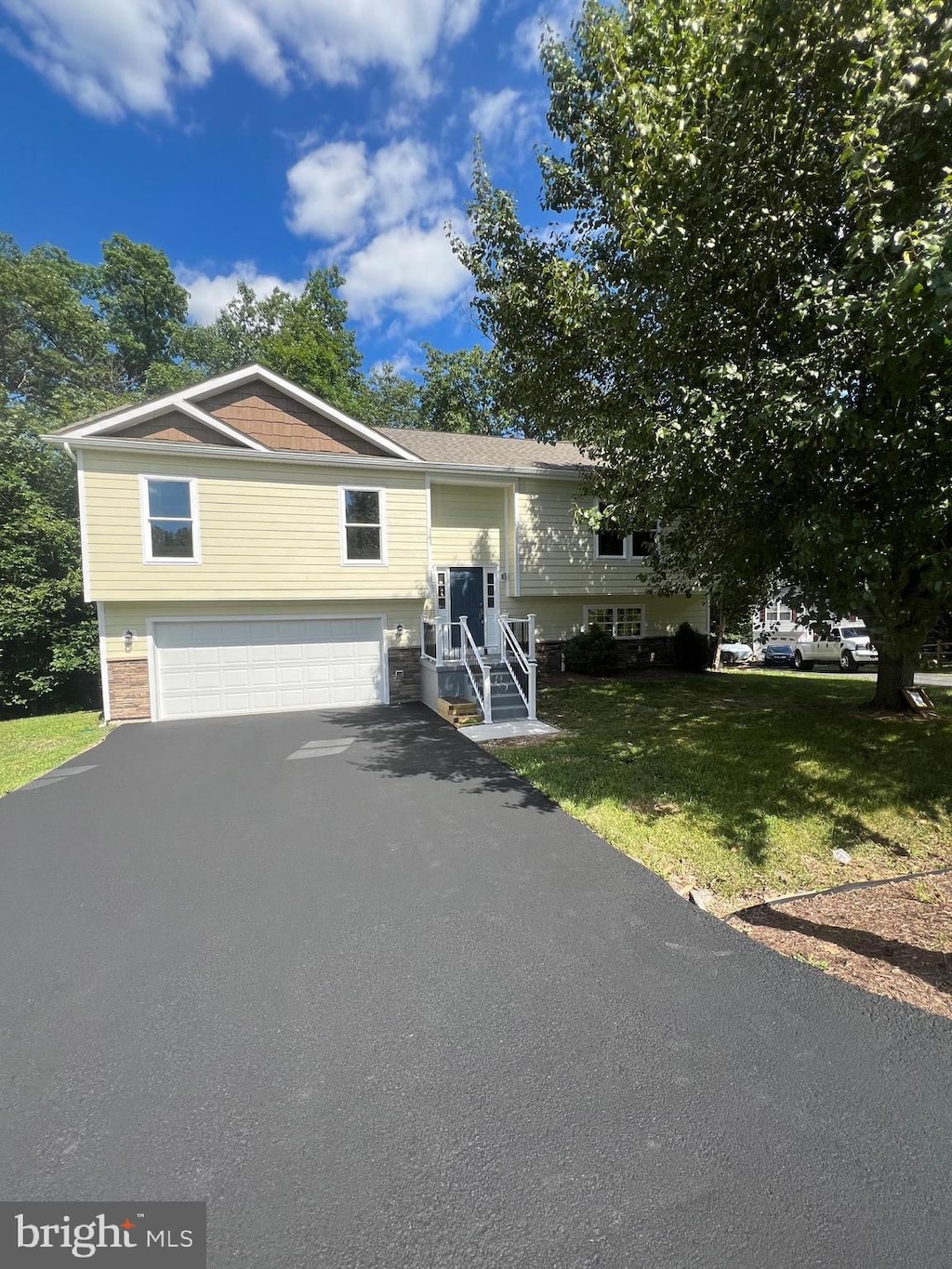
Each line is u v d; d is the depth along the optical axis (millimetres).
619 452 7629
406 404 29828
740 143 4367
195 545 10125
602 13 5863
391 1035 2502
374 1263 1594
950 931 3285
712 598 15242
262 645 10750
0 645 13414
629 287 5504
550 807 5355
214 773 6664
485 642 13422
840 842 4500
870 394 4297
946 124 3477
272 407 10742
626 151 5098
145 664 10117
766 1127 2002
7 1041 2492
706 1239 1638
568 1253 1609
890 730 7836
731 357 5305
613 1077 2240
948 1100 2109
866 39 3590
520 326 8195
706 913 3512
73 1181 1855
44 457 14891
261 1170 1879
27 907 3662
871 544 4371
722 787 5691
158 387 22750
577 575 13609
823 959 3016
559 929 3338
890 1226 1661
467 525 13352
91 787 6219
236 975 2945
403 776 6414
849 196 3871
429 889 3842
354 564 11078
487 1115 2078
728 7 4348
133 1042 2484
